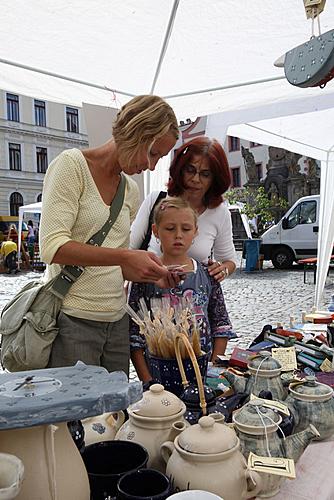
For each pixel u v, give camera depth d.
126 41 2.37
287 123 4.77
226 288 9.52
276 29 2.40
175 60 2.68
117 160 1.53
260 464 0.92
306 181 25.33
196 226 1.79
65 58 2.52
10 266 14.08
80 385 0.79
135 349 1.76
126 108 1.41
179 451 0.87
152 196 2.12
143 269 1.38
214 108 3.52
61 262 1.41
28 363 1.56
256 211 19.00
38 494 0.72
